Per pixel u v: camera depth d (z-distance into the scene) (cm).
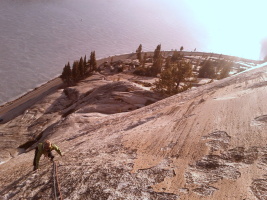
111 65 14162
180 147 661
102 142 1034
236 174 455
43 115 6162
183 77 5081
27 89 16275
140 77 11575
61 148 1302
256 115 703
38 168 798
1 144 4266
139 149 737
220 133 664
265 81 1111
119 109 3841
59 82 15025
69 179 588
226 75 9519
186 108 1174
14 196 585
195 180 473
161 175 523
